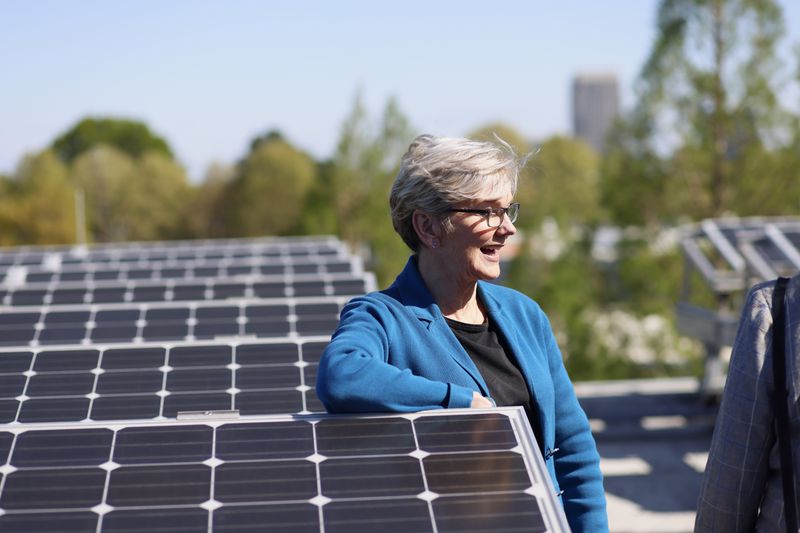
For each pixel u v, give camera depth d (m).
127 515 2.66
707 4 30.45
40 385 5.87
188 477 2.83
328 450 2.96
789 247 14.70
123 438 3.04
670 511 12.25
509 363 3.44
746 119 31.16
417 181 3.28
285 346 6.41
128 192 80.38
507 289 3.67
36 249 24.33
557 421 3.60
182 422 3.12
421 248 3.45
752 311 3.17
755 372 3.12
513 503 2.76
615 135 33.16
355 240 54.31
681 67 31.03
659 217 33.00
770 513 3.14
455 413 3.14
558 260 32.81
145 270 15.95
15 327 8.91
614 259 35.28
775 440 3.15
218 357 6.21
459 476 2.85
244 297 11.63
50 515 2.64
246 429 3.09
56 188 70.44
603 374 30.36
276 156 76.38
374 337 3.25
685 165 32.19
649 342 30.61
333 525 2.65
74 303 11.68
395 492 2.79
